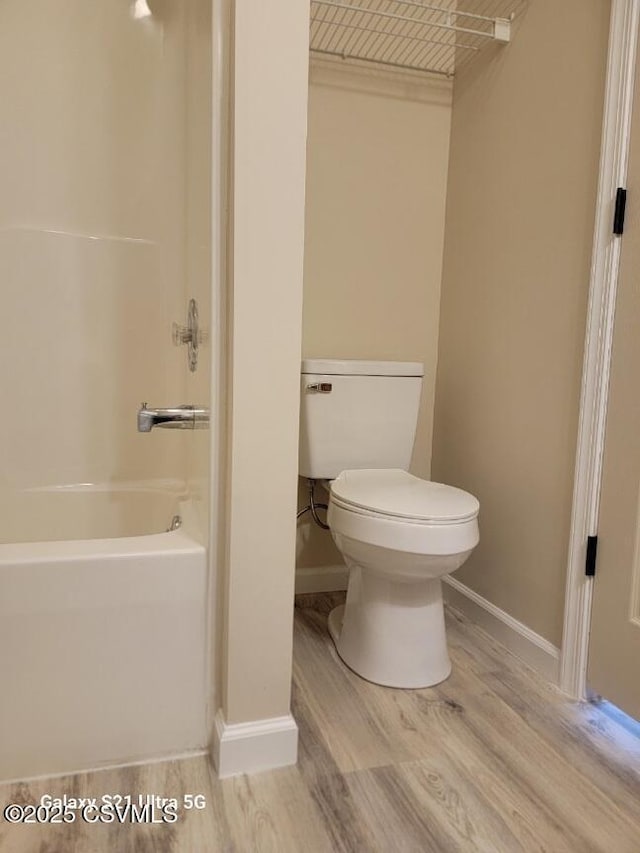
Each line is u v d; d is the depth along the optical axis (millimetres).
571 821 1082
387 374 1861
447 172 2074
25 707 1117
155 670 1182
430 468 2178
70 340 1756
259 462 1133
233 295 1080
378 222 2018
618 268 1340
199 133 1369
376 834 1035
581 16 1447
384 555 1430
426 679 1518
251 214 1070
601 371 1375
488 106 1830
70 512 1758
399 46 1955
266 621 1175
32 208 1696
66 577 1107
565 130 1502
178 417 1351
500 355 1772
